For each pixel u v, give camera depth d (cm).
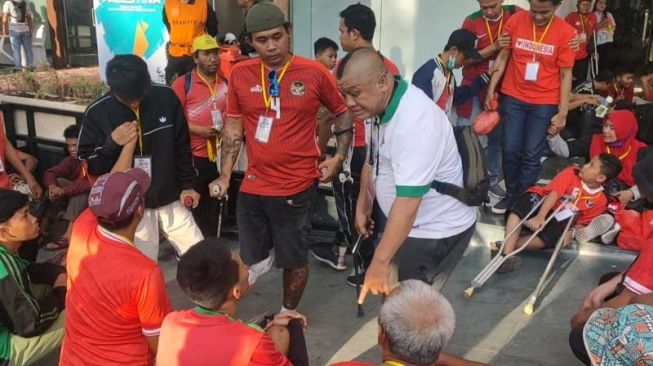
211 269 219
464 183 311
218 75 496
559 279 460
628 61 690
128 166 349
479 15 551
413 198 272
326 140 429
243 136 393
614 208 474
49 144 637
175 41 660
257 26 338
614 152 494
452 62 458
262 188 373
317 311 431
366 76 260
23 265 329
